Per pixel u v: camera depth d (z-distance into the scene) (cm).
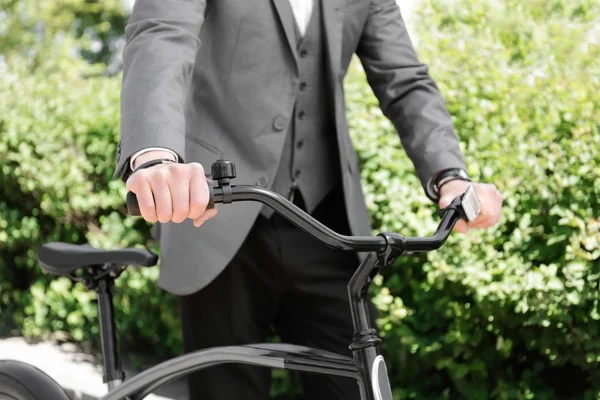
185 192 109
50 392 187
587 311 243
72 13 1323
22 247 459
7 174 434
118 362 181
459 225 152
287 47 167
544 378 278
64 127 424
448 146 171
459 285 261
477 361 268
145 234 404
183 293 164
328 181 177
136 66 142
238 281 172
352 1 177
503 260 255
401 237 121
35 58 1112
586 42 310
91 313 425
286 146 173
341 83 179
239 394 171
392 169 284
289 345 139
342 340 174
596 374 254
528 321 246
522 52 312
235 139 167
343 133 176
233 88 166
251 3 165
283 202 113
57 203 420
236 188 112
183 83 143
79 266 182
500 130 272
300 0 172
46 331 449
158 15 150
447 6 345
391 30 184
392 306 277
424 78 181
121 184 407
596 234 235
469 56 304
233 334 172
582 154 246
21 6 1178
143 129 130
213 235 164
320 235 114
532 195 252
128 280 381
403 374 290
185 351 177
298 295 175
